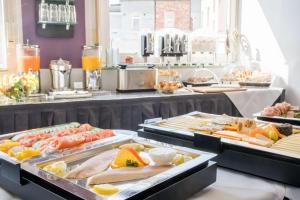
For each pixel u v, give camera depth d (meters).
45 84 3.37
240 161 1.31
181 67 4.13
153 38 3.85
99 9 3.61
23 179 1.05
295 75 3.85
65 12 3.24
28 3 3.22
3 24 3.13
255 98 3.64
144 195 0.92
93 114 2.80
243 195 1.07
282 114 2.26
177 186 1.00
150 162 1.16
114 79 3.69
